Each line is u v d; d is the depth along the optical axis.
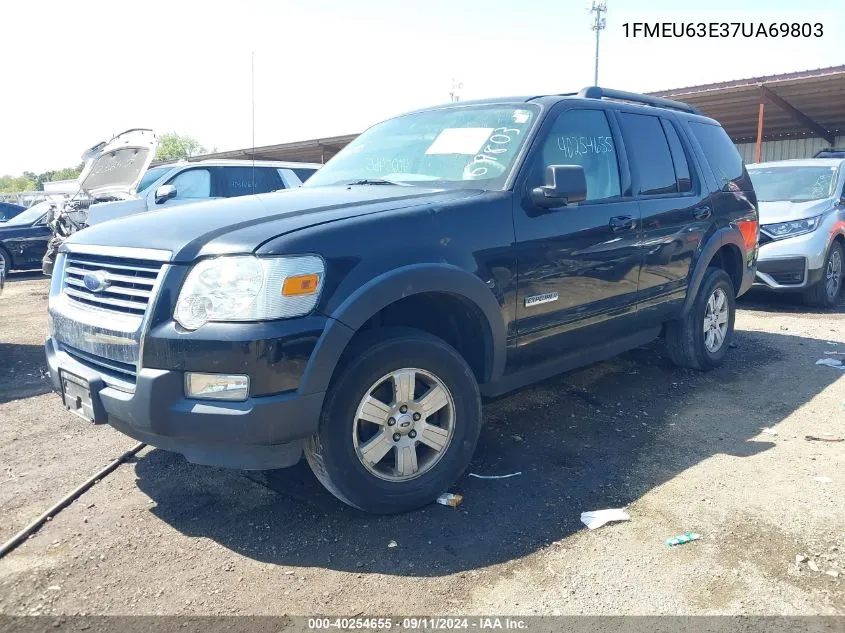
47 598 2.65
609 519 3.19
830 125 20.92
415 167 4.10
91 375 3.10
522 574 2.79
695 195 5.14
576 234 3.96
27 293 11.47
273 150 24.81
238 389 2.77
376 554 2.94
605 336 4.38
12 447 4.16
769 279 8.11
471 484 3.59
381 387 3.20
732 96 17.14
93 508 3.37
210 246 2.87
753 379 5.38
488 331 3.52
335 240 2.96
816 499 3.39
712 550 2.95
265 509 3.34
